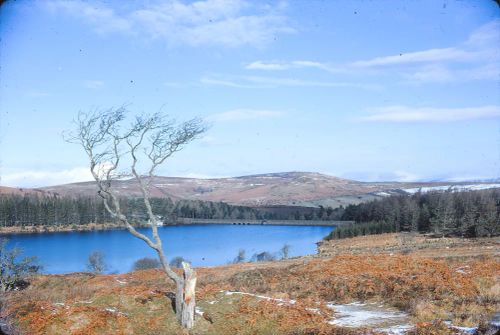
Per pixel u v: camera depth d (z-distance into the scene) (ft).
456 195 379.55
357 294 80.23
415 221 357.82
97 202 498.69
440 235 298.15
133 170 69.00
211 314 68.28
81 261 288.10
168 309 71.05
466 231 284.61
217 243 420.36
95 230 457.68
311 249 355.97
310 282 89.45
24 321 64.28
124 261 287.48
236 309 69.51
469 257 121.49
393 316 66.23
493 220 267.59
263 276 104.68
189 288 65.82
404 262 96.22
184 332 64.23
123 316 68.18
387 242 284.61
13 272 118.52
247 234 531.50
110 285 112.06
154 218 68.80
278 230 599.57
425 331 53.98
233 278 109.70
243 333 62.75
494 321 56.95
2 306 69.00
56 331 62.49
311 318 65.21
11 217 459.73
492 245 188.24
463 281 78.79
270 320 65.36
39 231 441.27
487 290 73.82
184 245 400.06
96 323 64.75
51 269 258.78
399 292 77.10
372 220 474.08
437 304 68.39
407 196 521.65
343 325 61.98
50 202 492.13
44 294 89.35
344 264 100.73
